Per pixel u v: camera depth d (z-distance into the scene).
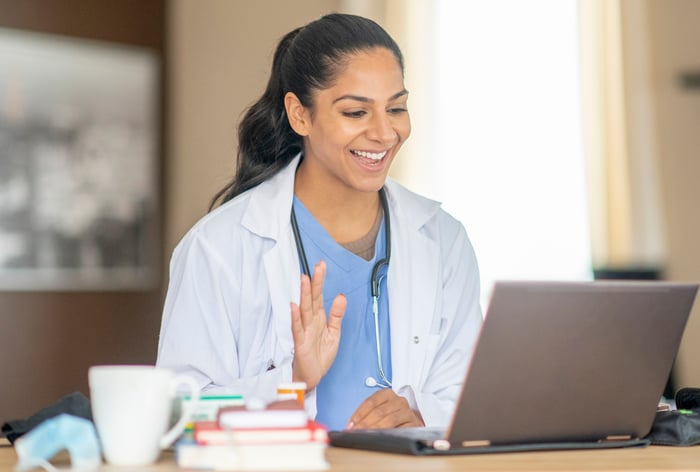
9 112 4.56
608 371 1.58
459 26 5.13
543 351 1.50
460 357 2.33
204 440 1.30
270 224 2.22
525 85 5.16
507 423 1.53
